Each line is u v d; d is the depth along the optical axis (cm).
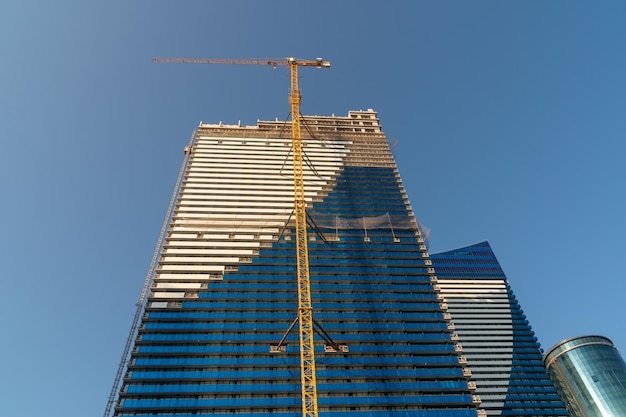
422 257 15988
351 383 12306
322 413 11650
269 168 18238
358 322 13850
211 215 16262
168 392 11712
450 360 13188
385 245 16250
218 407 11562
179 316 13475
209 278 14512
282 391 11956
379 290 14812
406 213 17362
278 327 13450
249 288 14375
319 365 12600
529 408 19588
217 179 17550
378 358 12988
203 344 12850
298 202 15175
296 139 17038
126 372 12062
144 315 13425
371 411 11800
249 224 16138
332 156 19250
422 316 14262
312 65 19088
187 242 15462
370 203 17500
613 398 17712
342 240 16175
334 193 17625
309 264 15350
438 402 12162
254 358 12631
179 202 16588
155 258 16750
